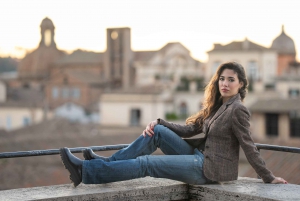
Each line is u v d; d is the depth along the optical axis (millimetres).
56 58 118938
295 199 4574
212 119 5152
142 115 59656
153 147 5176
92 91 94875
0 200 4527
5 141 28703
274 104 47812
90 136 32094
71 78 94312
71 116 83688
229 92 5176
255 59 66750
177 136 5172
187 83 64125
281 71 79312
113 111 60312
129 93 59969
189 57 87062
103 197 4820
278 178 5164
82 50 118500
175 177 5051
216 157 5043
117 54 108562
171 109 62562
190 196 5230
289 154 19812
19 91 93188
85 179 4906
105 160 5066
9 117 72875
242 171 20125
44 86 97188
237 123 4969
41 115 74750
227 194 4887
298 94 59000
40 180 22812
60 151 4918
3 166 24094
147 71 86250
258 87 59125
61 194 4727
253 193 4777
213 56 67812
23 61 120188
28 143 29094
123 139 32250
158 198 5109
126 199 4930
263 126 47844
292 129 46875
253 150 4996
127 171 4922
